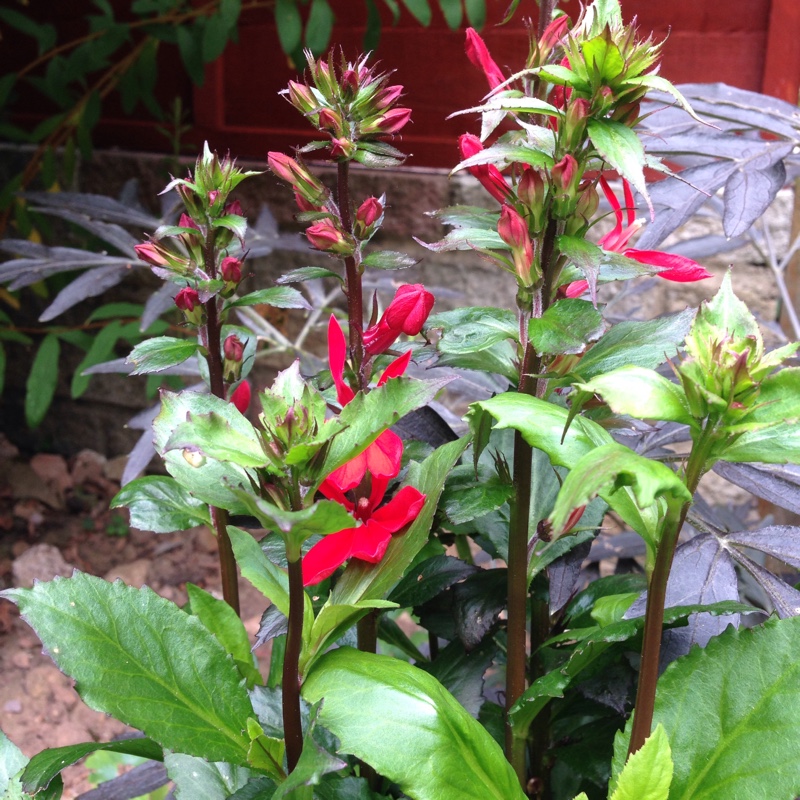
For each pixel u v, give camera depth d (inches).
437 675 15.3
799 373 10.1
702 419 10.2
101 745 13.2
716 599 13.3
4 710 34.1
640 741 11.4
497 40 34.6
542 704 13.5
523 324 12.9
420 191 37.5
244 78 40.5
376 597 12.0
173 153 43.6
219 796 14.0
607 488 10.9
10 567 41.7
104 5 36.8
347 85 13.8
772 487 16.5
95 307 47.2
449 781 11.0
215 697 12.2
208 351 15.2
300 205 14.7
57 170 45.3
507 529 15.4
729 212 17.1
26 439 51.9
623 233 13.9
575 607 16.6
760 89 32.4
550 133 12.1
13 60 46.1
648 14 32.6
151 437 26.5
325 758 10.5
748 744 11.6
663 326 12.8
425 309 13.6
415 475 12.9
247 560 12.6
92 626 11.9
